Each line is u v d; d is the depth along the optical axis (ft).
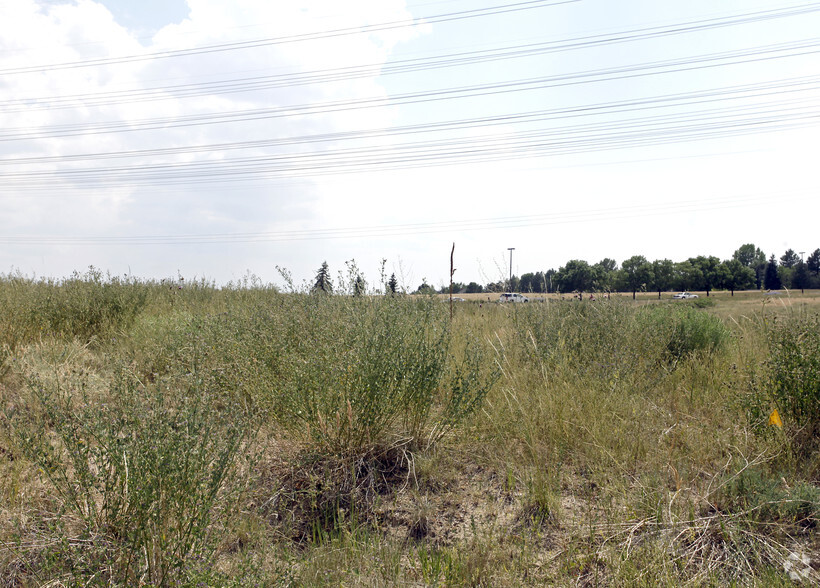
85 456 8.03
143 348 20.13
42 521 8.57
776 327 15.19
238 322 16.65
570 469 12.19
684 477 11.28
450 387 14.20
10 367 16.48
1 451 11.10
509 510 10.68
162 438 8.05
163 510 7.86
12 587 7.60
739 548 8.93
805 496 10.05
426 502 10.90
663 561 8.43
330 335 13.76
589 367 17.38
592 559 8.95
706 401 15.85
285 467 12.08
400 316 14.47
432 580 8.29
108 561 7.21
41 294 24.85
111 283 30.07
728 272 226.79
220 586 7.25
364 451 12.53
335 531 10.07
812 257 294.87
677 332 21.40
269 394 12.96
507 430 13.75
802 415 12.68
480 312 30.22
